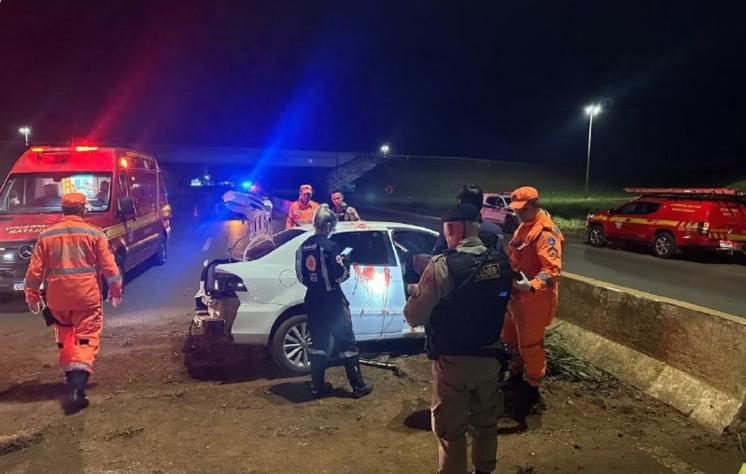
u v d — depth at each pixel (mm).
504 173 71688
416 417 4531
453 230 3205
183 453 3898
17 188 9602
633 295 5363
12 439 4004
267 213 14242
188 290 10047
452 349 3119
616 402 4848
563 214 31594
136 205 10773
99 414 4555
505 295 3172
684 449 4039
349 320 4965
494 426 3305
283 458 3846
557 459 3885
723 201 15594
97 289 4902
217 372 5625
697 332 4664
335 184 73625
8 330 7371
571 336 6051
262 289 5453
